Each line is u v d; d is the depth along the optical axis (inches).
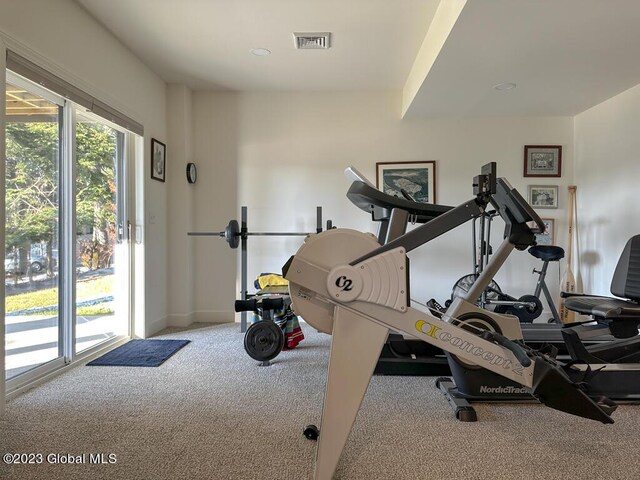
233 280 170.6
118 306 136.7
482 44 103.3
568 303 99.4
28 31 88.0
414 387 97.9
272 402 87.8
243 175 170.2
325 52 133.6
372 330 60.1
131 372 106.5
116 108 124.6
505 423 78.4
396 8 107.7
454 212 63.4
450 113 161.6
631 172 133.5
